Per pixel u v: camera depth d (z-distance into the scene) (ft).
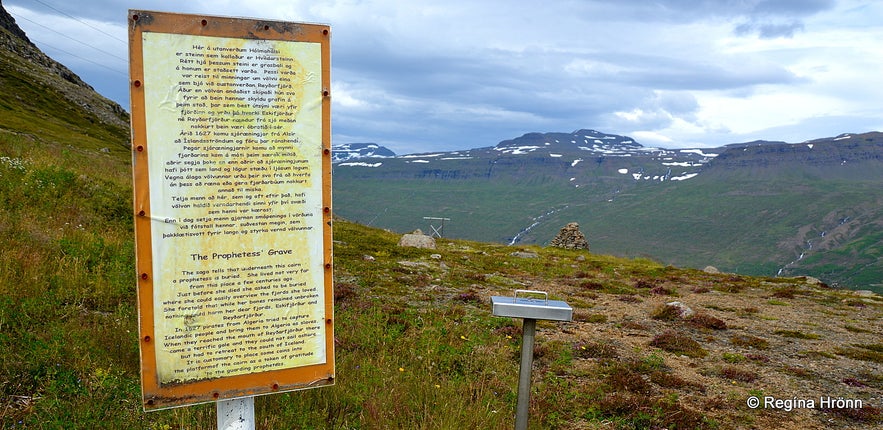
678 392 32.86
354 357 30.37
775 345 45.85
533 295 63.67
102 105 382.01
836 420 29.84
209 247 14.67
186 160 14.28
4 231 40.98
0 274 31.60
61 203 57.11
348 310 42.63
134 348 25.72
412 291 58.75
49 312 29.01
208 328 14.90
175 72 14.03
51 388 19.79
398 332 37.76
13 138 107.04
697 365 38.70
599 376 34.63
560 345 40.73
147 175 13.97
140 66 13.74
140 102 13.78
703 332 49.55
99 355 24.11
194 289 14.64
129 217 62.75
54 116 301.43
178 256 14.40
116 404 19.97
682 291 77.41
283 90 15.06
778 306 67.05
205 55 14.24
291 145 15.26
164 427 18.95
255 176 14.96
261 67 14.78
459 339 38.45
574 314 53.36
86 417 18.44
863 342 48.75
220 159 14.58
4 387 20.39
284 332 15.74
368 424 22.24
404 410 23.95
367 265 73.05
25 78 335.06
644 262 133.90
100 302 33.17
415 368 30.96
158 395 14.64
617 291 73.92
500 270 87.45
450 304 53.36
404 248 104.73
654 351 41.55
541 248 150.61
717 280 94.07
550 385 31.86
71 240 43.73
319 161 15.61
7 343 23.54
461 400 25.80
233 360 15.28
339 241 99.45
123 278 37.47
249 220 15.01
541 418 26.68
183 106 14.15
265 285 15.35
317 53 15.35
